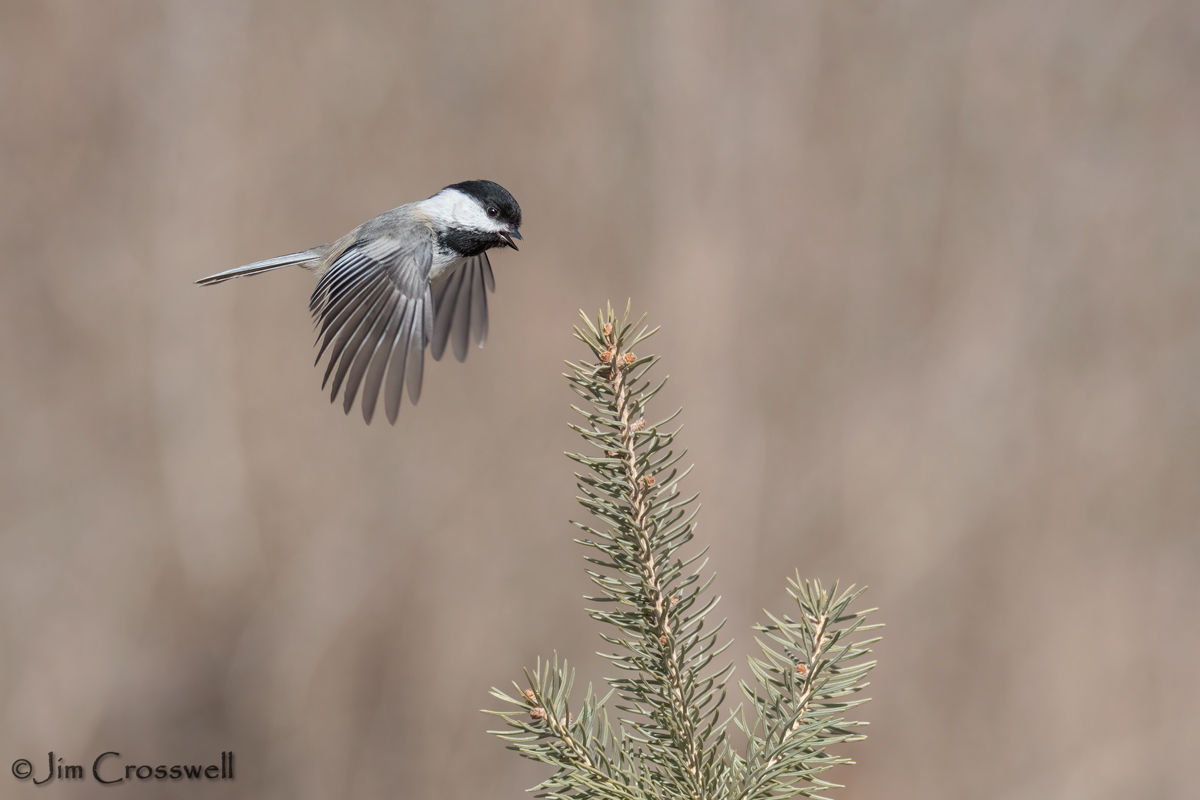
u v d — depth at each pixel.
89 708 13.03
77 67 16.36
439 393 14.65
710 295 15.73
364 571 13.84
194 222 16.02
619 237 16.41
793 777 2.73
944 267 16.70
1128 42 17.59
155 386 14.95
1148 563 13.96
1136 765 12.17
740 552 14.17
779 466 14.90
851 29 17.42
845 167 17.19
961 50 17.70
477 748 13.01
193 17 16.52
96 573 13.91
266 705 13.24
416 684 13.34
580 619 13.61
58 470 14.66
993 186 17.30
